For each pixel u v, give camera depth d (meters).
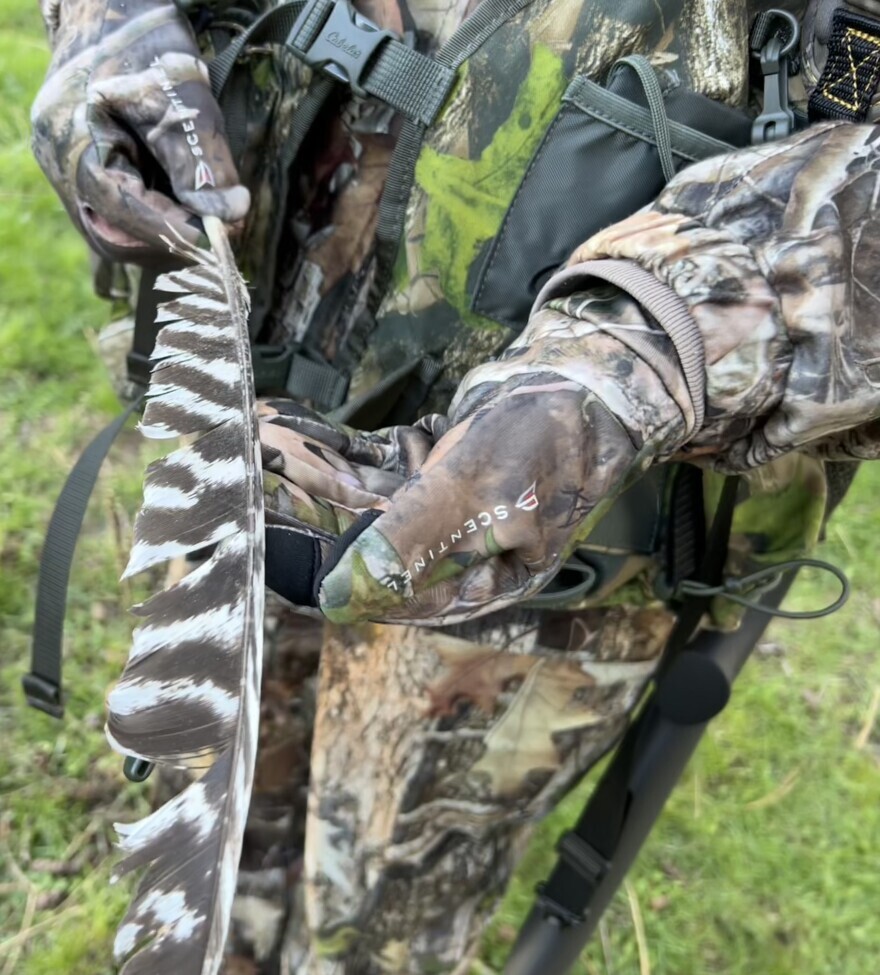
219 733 0.55
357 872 1.16
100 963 1.67
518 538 0.69
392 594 0.67
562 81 0.90
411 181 0.97
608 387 0.70
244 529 0.62
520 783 1.15
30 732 1.93
